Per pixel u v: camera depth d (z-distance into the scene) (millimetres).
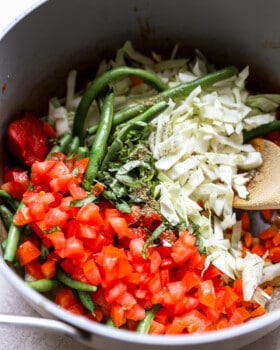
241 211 456
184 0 454
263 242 444
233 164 448
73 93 476
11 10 508
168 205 415
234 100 471
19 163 445
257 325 315
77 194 395
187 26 473
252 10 444
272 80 474
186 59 489
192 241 395
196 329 382
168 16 467
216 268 414
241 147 454
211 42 479
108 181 412
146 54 496
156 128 444
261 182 446
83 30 455
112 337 311
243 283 409
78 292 386
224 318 402
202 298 390
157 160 438
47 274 386
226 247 430
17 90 441
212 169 446
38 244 398
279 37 449
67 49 459
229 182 440
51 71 463
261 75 478
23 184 417
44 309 327
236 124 457
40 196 392
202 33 475
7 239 391
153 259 390
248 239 440
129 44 482
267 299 415
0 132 432
